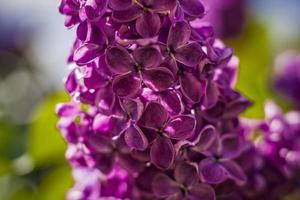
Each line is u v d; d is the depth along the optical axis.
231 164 0.29
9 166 0.44
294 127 0.37
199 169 0.28
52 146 0.43
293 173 0.35
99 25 0.26
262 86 0.51
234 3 0.62
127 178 0.30
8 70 0.72
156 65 0.26
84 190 0.31
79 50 0.26
